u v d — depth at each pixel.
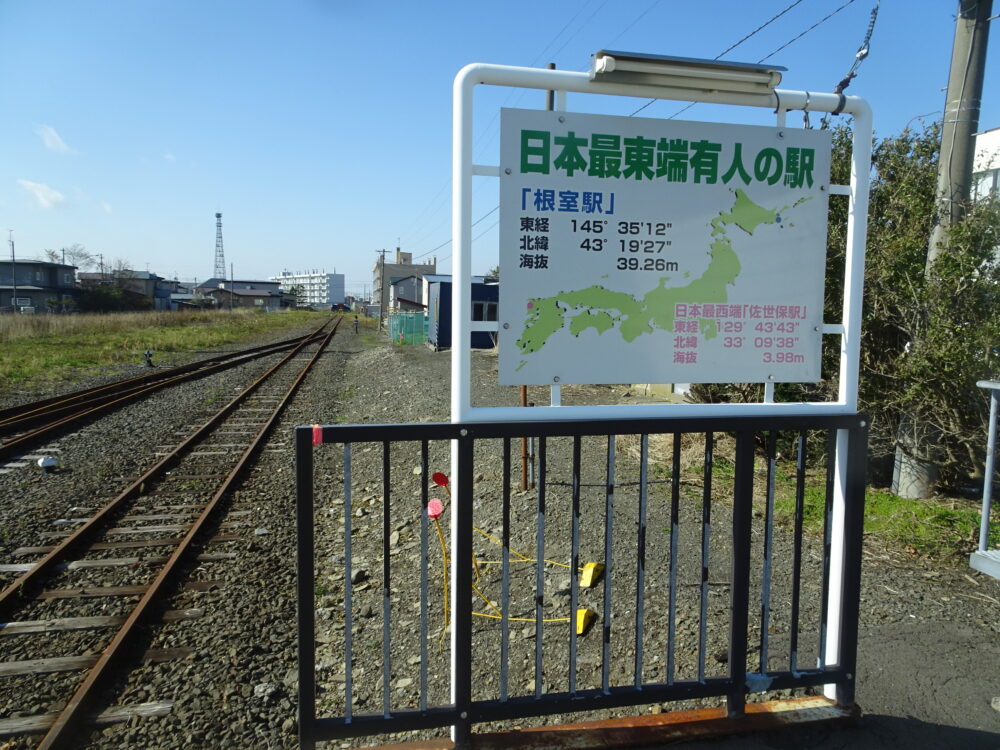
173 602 5.01
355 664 4.25
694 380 2.91
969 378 5.76
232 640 4.45
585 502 6.47
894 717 3.13
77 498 7.54
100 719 3.56
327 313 115.50
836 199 6.95
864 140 2.97
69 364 21.09
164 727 3.51
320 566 5.90
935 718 3.14
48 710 3.62
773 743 2.91
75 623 4.59
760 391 7.52
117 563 5.67
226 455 9.84
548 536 5.71
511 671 3.91
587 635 4.16
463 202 2.63
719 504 6.42
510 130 2.68
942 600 4.37
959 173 6.02
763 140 2.89
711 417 2.88
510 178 2.70
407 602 4.98
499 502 6.73
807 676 3.06
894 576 4.74
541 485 2.79
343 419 13.61
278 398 15.76
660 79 2.75
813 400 7.22
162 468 8.83
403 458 9.41
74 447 10.06
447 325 27.09
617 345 2.83
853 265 3.00
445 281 27.27
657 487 6.96
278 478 8.71
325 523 7.07
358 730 2.71
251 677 4.04
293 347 32.56
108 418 12.43
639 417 2.83
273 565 5.83
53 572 5.48
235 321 57.16
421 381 16.58
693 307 2.89
